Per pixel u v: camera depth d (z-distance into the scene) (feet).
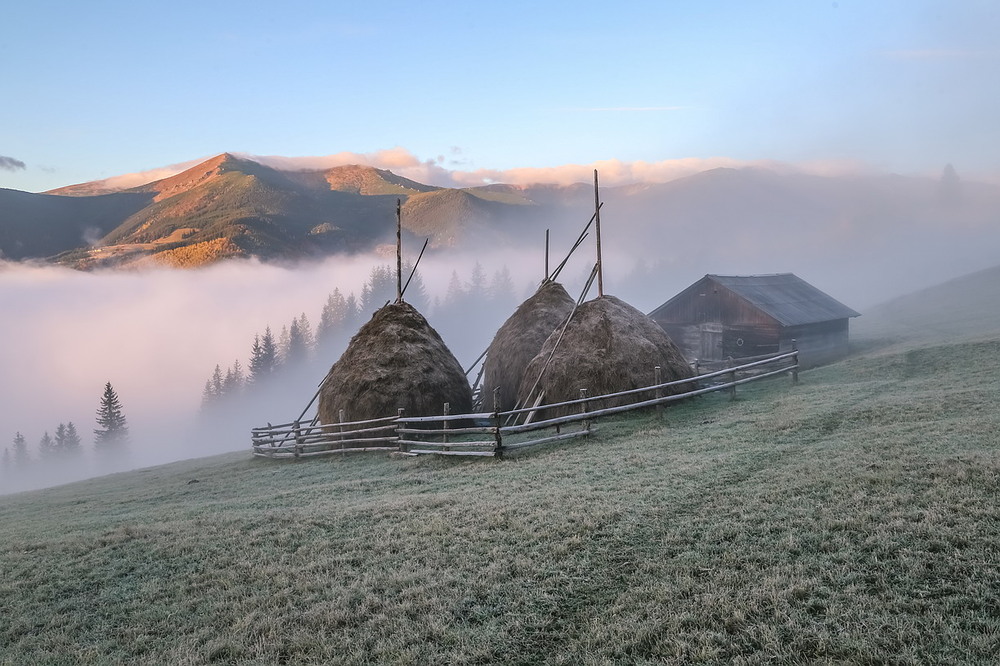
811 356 118.21
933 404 49.01
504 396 86.33
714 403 67.36
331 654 21.70
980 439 36.68
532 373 74.95
